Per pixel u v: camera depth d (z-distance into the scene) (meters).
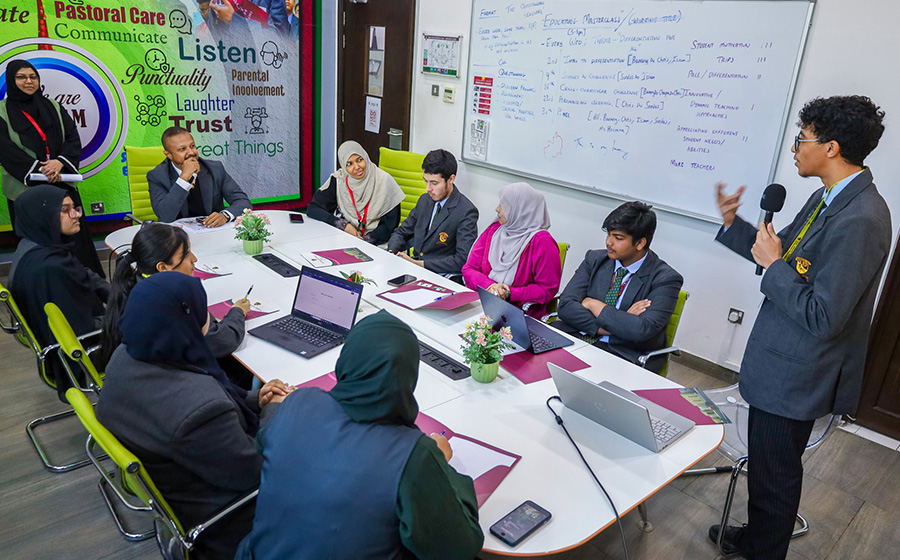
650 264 2.53
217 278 2.79
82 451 2.63
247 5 5.02
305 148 5.80
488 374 2.03
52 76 4.28
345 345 1.27
